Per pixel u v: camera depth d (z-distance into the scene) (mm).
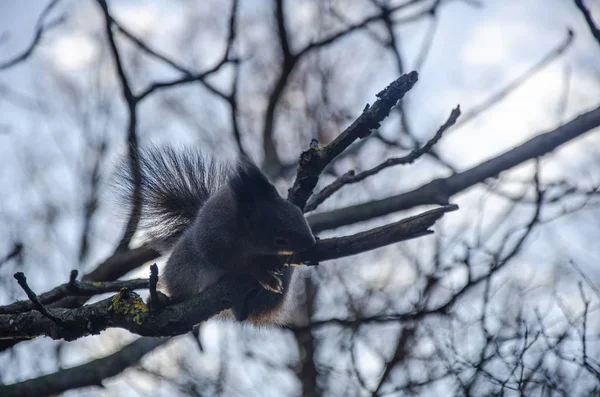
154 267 8109
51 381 12586
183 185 11773
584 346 10672
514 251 11914
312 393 15047
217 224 9539
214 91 12859
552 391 10570
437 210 8219
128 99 11836
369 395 12234
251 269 9047
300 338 15930
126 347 13289
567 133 11867
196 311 8469
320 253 8828
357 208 13148
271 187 9648
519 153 12078
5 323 9164
